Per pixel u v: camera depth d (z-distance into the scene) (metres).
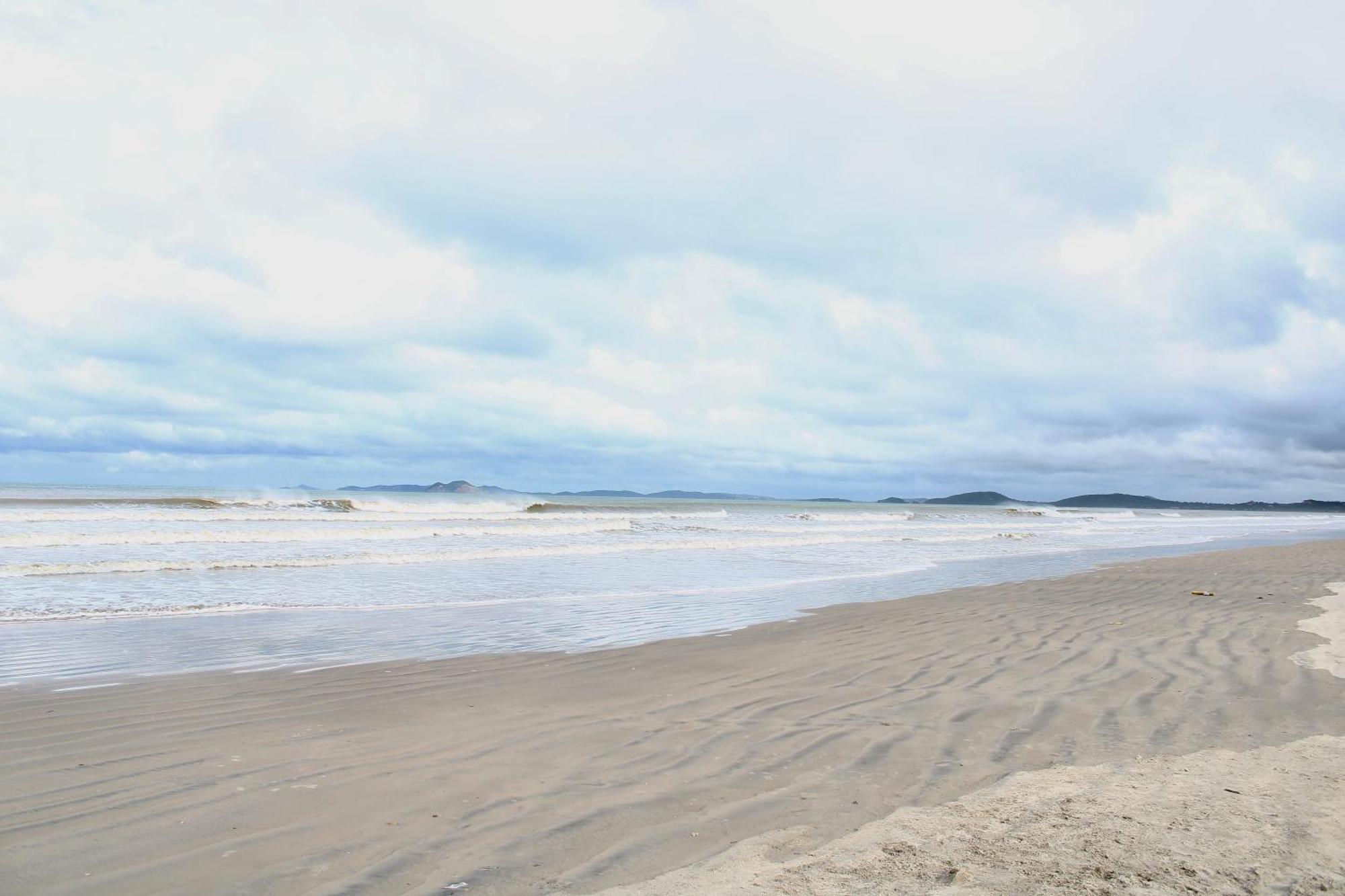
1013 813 3.67
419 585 15.20
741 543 28.56
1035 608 12.04
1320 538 39.56
